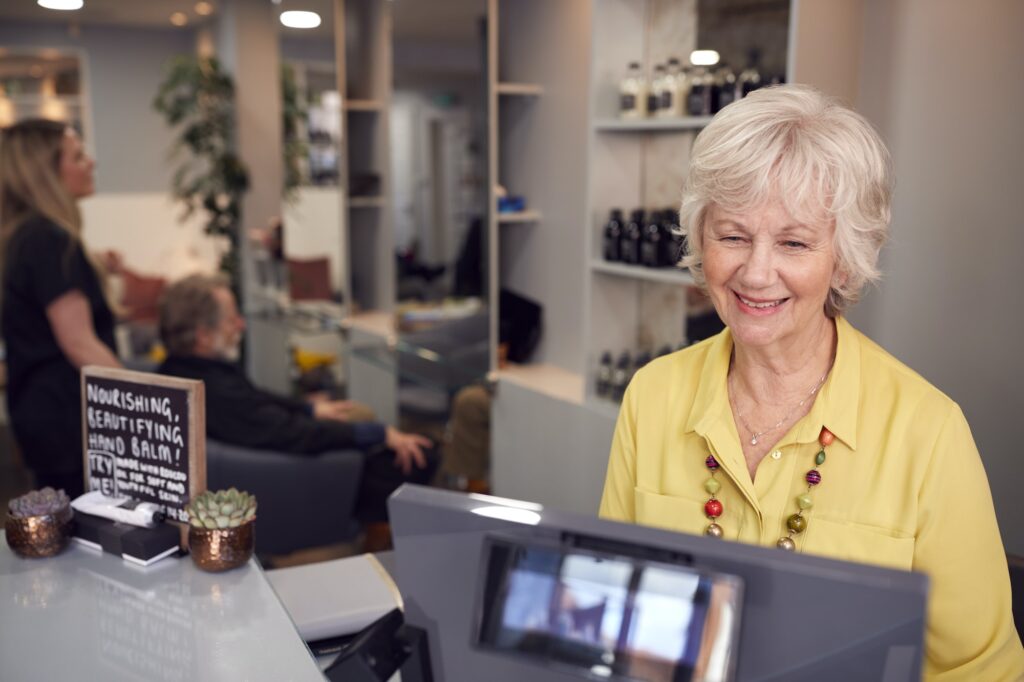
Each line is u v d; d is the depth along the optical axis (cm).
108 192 828
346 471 317
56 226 279
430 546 85
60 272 277
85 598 127
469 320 372
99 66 810
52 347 281
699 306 306
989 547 114
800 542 120
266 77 586
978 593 113
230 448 305
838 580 73
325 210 482
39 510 139
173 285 312
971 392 246
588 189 313
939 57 242
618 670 77
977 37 234
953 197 244
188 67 605
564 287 361
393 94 410
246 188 604
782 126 110
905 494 115
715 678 74
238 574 135
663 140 313
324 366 480
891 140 255
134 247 734
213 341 312
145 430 145
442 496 85
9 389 286
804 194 108
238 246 621
